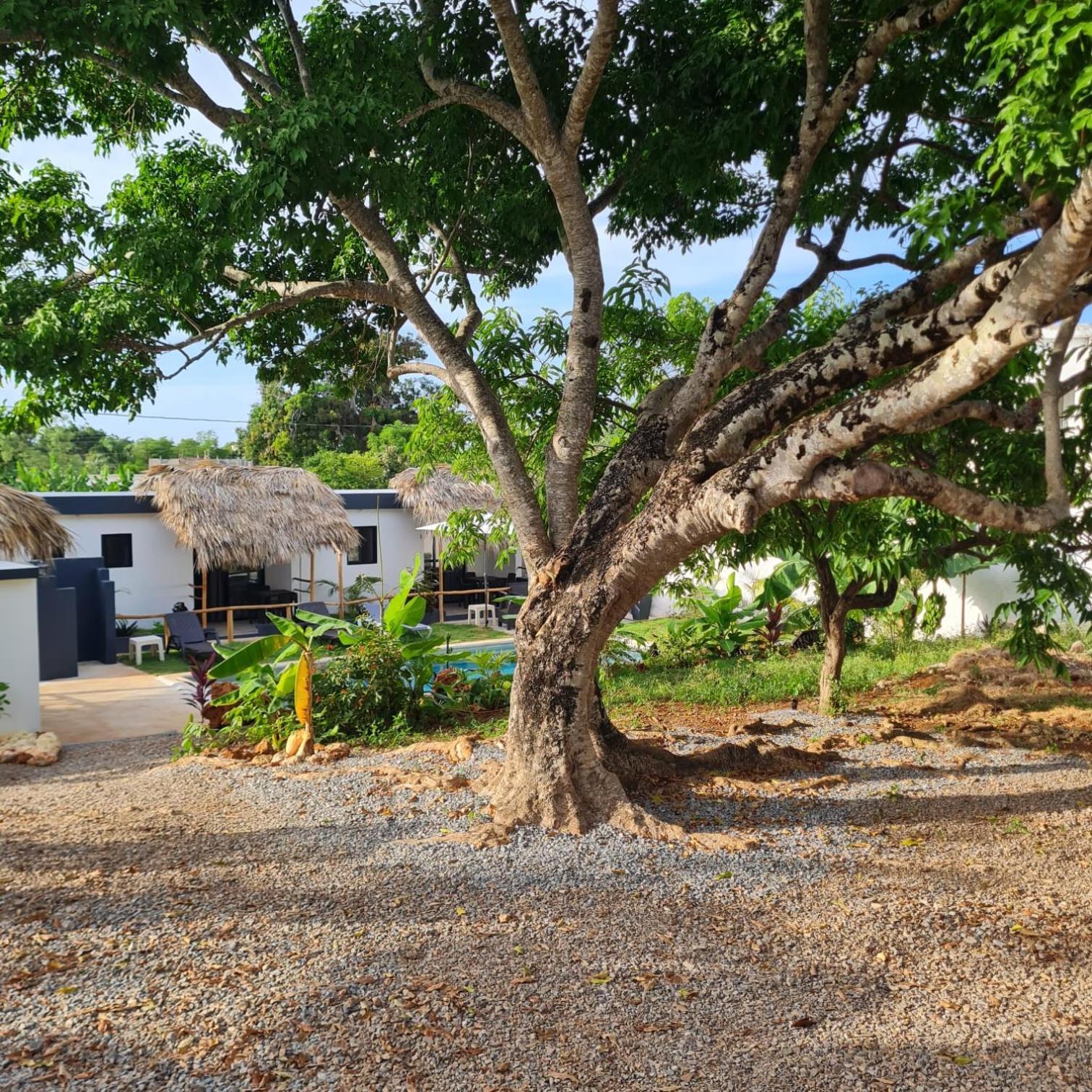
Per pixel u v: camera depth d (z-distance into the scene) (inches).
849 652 557.3
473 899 209.9
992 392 294.8
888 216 318.0
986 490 309.4
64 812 279.9
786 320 285.6
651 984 172.4
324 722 384.8
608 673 512.1
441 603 842.2
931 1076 144.6
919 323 203.8
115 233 321.1
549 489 296.8
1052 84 165.5
